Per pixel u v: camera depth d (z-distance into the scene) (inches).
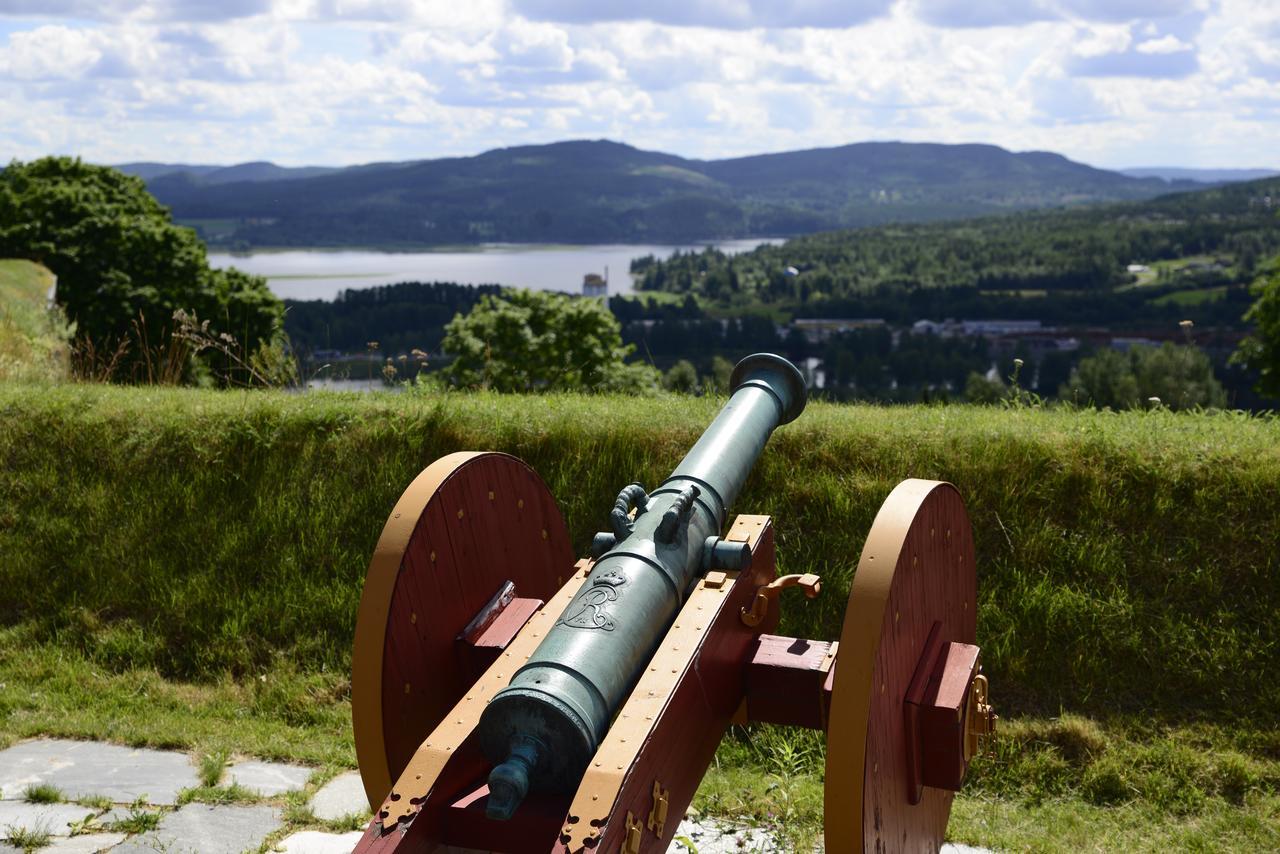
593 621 104.3
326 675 215.0
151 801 164.1
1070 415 264.4
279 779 173.9
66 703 206.8
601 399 296.0
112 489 256.7
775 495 235.5
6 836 149.7
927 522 115.9
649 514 121.5
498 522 134.9
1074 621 205.0
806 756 185.9
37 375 365.7
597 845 84.8
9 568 242.2
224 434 260.8
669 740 99.0
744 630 121.2
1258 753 183.5
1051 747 187.0
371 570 113.7
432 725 121.0
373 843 90.6
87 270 1148.5
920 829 121.6
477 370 872.3
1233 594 205.9
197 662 221.6
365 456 255.6
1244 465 220.2
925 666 116.9
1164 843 163.0
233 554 239.9
